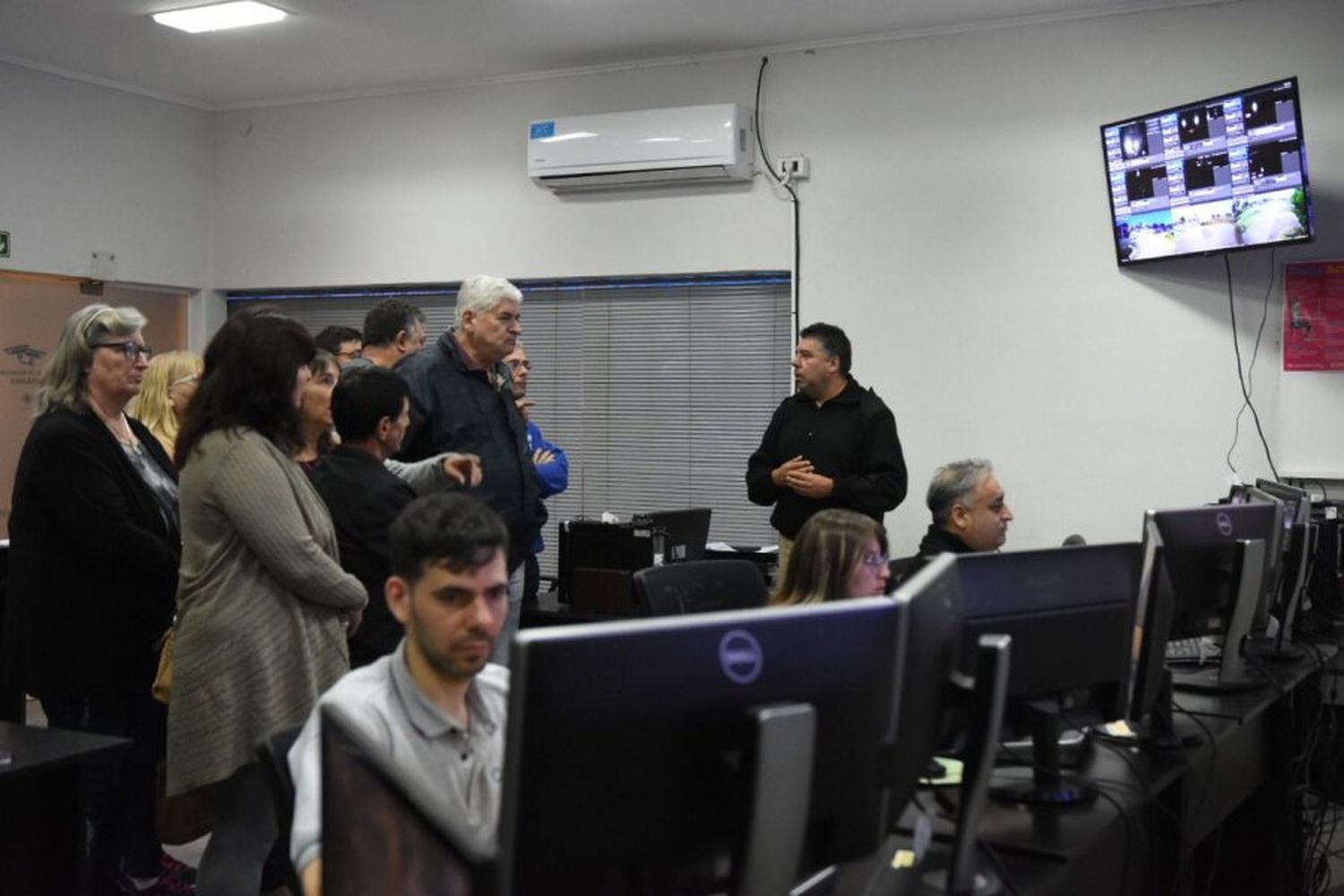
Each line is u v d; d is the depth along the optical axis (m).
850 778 1.50
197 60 6.08
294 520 2.73
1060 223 5.24
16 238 6.08
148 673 3.42
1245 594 3.05
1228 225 4.71
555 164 6.01
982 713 1.79
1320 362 4.83
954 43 5.41
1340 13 4.78
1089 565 2.32
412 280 6.59
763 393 5.99
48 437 3.24
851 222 5.61
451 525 1.72
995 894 1.81
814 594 2.38
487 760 1.82
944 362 5.45
